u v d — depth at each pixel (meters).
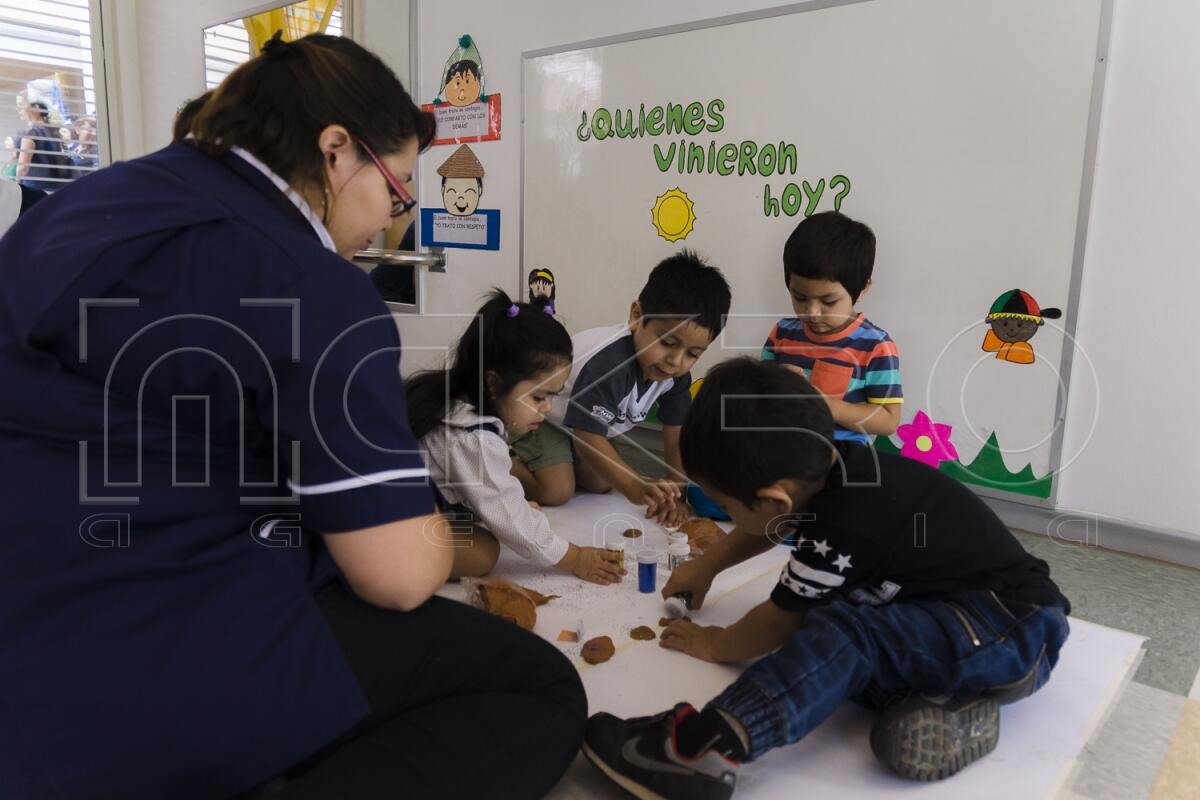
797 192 2.20
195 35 3.95
